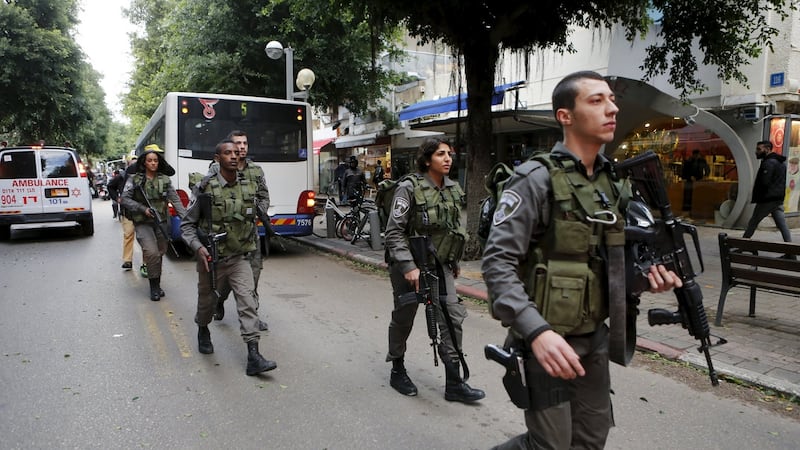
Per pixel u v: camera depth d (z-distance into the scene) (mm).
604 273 1840
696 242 1942
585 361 1970
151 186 6402
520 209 1753
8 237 12109
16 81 19859
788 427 3338
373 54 8352
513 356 1873
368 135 21250
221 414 3463
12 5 19453
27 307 6062
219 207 4105
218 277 4223
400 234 3521
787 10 10578
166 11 23125
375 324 5496
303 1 8938
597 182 1848
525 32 8117
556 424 1874
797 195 11492
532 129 14078
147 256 6332
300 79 11281
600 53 12828
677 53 8719
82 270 8344
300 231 9664
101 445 3066
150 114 25828
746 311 5609
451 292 3662
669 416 3469
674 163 12664
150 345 4773
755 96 10852
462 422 3371
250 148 9203
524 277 1891
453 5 7035
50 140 23047
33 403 3602
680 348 4535
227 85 14547
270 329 5297
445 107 12977
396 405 3609
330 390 3850
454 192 3631
